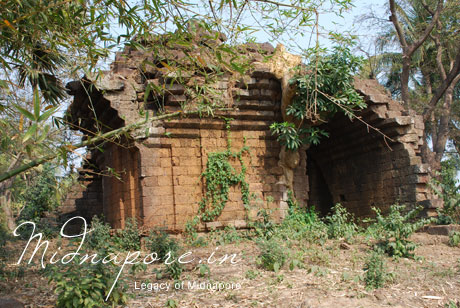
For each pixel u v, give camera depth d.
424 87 27.47
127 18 5.11
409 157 13.89
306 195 14.50
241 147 13.48
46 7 4.85
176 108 12.37
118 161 13.53
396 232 10.16
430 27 19.50
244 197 13.23
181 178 12.70
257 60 12.79
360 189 16.27
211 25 5.30
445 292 7.26
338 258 9.54
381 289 7.21
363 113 14.52
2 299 5.61
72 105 13.13
